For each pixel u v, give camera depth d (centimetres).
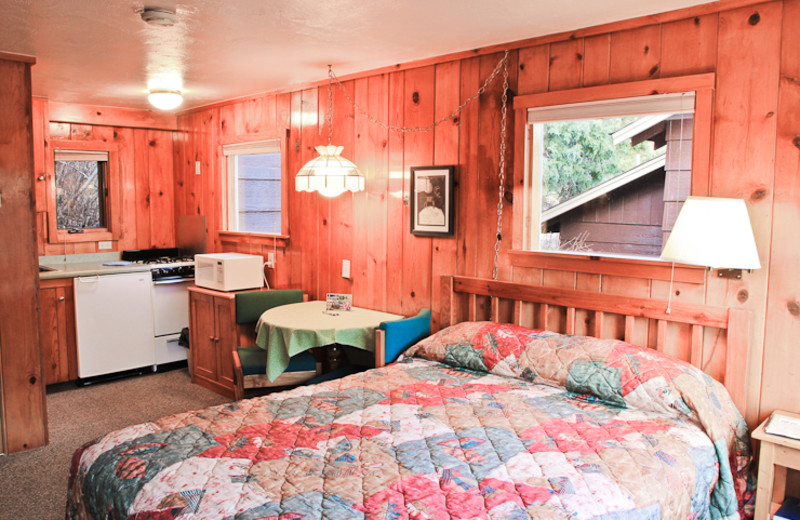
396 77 361
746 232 225
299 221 438
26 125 321
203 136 525
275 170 470
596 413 227
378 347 313
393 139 366
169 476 176
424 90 347
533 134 305
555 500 162
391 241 372
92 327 454
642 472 181
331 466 182
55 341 443
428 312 347
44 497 283
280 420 221
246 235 483
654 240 272
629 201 279
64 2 244
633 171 277
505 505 159
